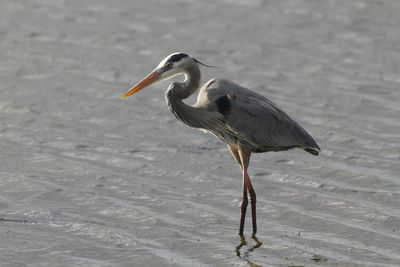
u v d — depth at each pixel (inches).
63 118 651.5
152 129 636.7
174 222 476.7
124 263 417.1
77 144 599.5
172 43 846.5
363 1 984.9
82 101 690.2
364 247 437.7
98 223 470.6
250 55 810.8
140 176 548.4
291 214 487.8
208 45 840.9
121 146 599.5
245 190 466.9
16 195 509.7
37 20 924.6
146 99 703.7
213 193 523.2
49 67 771.4
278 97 700.0
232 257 427.8
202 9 968.9
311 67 776.3
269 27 898.1
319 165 564.7
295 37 863.1
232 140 475.5
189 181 542.0
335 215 483.8
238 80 742.5
